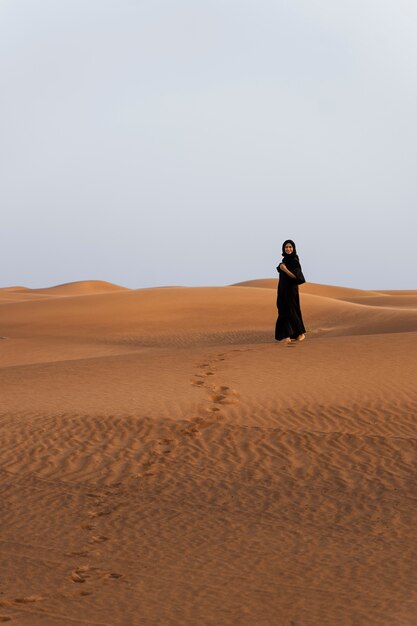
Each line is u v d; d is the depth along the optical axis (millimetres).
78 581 8508
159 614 7688
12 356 33094
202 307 51031
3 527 10125
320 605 7730
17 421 14609
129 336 42812
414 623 7184
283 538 9539
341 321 46031
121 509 10648
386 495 10781
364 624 7254
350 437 13055
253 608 7746
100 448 13086
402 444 12648
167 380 17172
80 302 53969
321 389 15703
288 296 21812
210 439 13258
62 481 11789
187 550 9273
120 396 16000
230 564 8844
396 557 8812
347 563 8727
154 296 54719
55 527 10086
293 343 21344
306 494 10977
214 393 15828
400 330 39188
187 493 11156
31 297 102000
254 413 14438
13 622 7520
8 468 12375
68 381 17812
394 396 14984
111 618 7609
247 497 10945
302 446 12789
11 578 8602
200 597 8039
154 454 12727
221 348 21438
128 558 9094
